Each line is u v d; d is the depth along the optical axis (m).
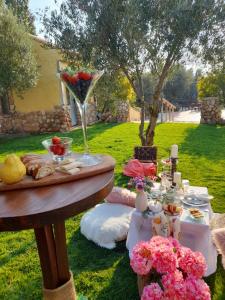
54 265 1.60
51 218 0.99
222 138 8.69
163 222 2.31
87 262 2.69
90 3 4.54
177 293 1.52
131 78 5.20
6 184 1.22
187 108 29.64
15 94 11.46
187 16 4.21
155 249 1.69
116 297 2.23
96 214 3.21
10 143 9.45
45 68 11.19
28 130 11.75
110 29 4.45
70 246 2.98
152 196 2.78
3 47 9.05
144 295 1.59
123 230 2.98
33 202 1.06
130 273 2.50
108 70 4.87
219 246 2.22
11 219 0.94
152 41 4.62
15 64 9.45
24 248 3.03
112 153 7.01
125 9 4.29
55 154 1.56
